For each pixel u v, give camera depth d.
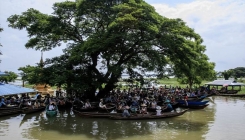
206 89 56.53
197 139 19.91
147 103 31.16
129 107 29.30
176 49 32.38
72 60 33.16
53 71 34.16
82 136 20.52
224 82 59.03
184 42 32.38
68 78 32.94
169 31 31.98
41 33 36.53
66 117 28.25
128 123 25.33
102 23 37.09
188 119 27.83
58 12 35.28
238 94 52.88
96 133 21.45
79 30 38.16
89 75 34.94
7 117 27.59
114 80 35.53
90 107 29.67
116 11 31.88
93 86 34.72
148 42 31.53
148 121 26.33
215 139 19.97
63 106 33.34
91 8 33.88
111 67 32.09
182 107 36.38
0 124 24.28
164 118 27.89
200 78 56.72
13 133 21.06
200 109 35.06
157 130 22.67
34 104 31.28
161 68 33.22
